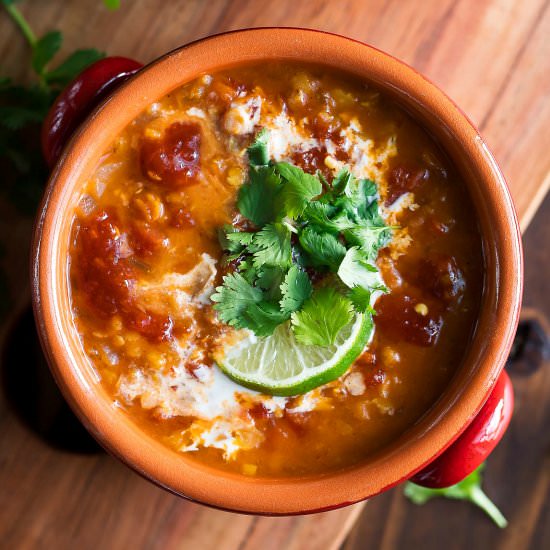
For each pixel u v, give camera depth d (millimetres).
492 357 397
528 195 471
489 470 540
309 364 400
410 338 407
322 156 406
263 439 407
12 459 471
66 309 404
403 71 398
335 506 400
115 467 473
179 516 473
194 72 399
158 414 406
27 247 471
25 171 464
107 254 404
